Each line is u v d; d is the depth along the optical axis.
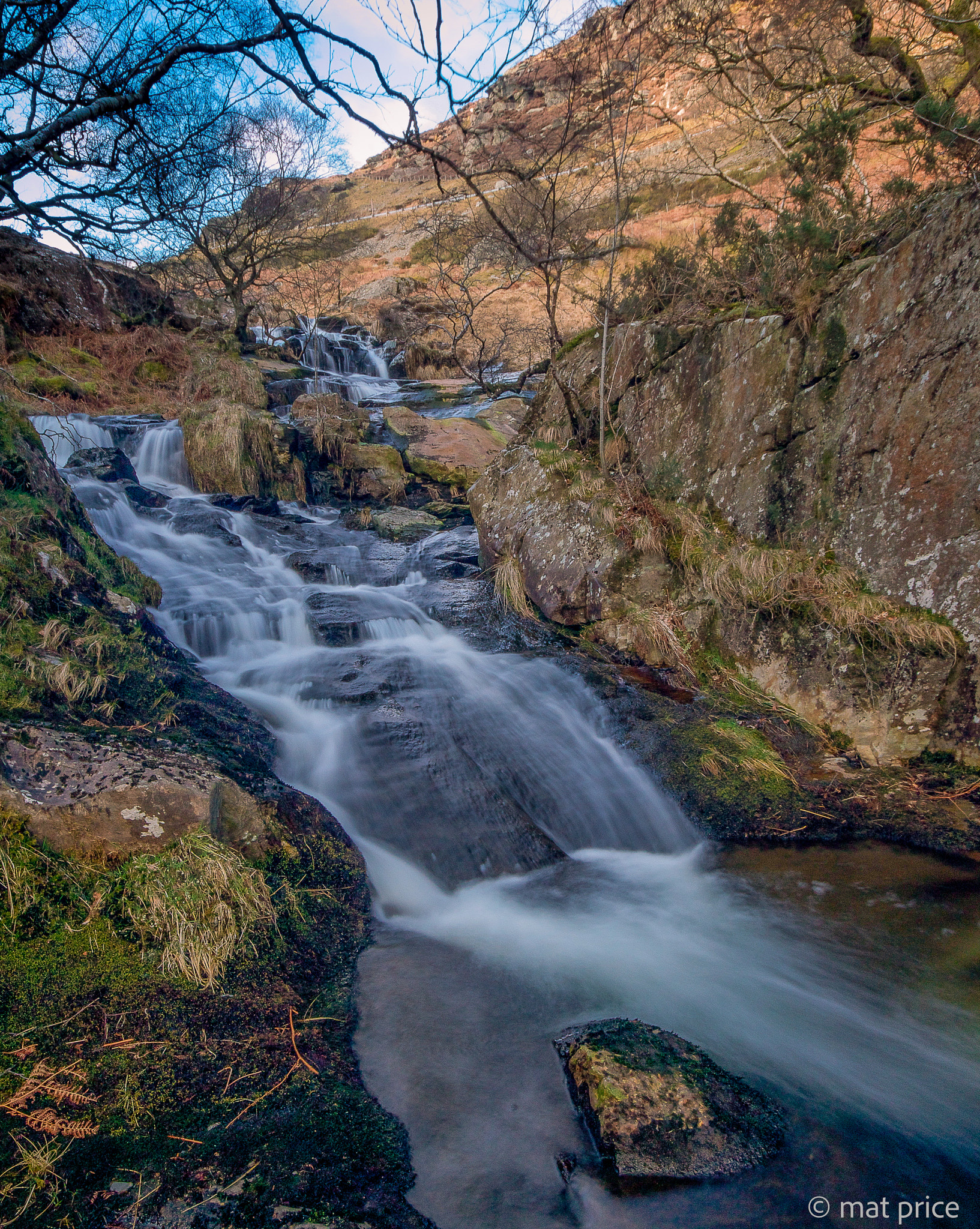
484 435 14.02
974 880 3.89
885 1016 2.96
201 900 2.79
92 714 3.58
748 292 6.47
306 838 3.61
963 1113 2.49
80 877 2.76
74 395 12.24
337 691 5.49
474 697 5.66
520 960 3.29
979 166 4.88
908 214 5.14
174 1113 2.13
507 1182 2.16
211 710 4.54
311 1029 2.65
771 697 5.44
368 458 12.39
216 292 19.31
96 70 3.20
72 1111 2.04
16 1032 2.22
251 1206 1.88
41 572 4.12
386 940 3.35
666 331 7.02
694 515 6.46
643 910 3.75
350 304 27.58
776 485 5.83
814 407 5.52
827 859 4.17
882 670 4.88
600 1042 2.59
